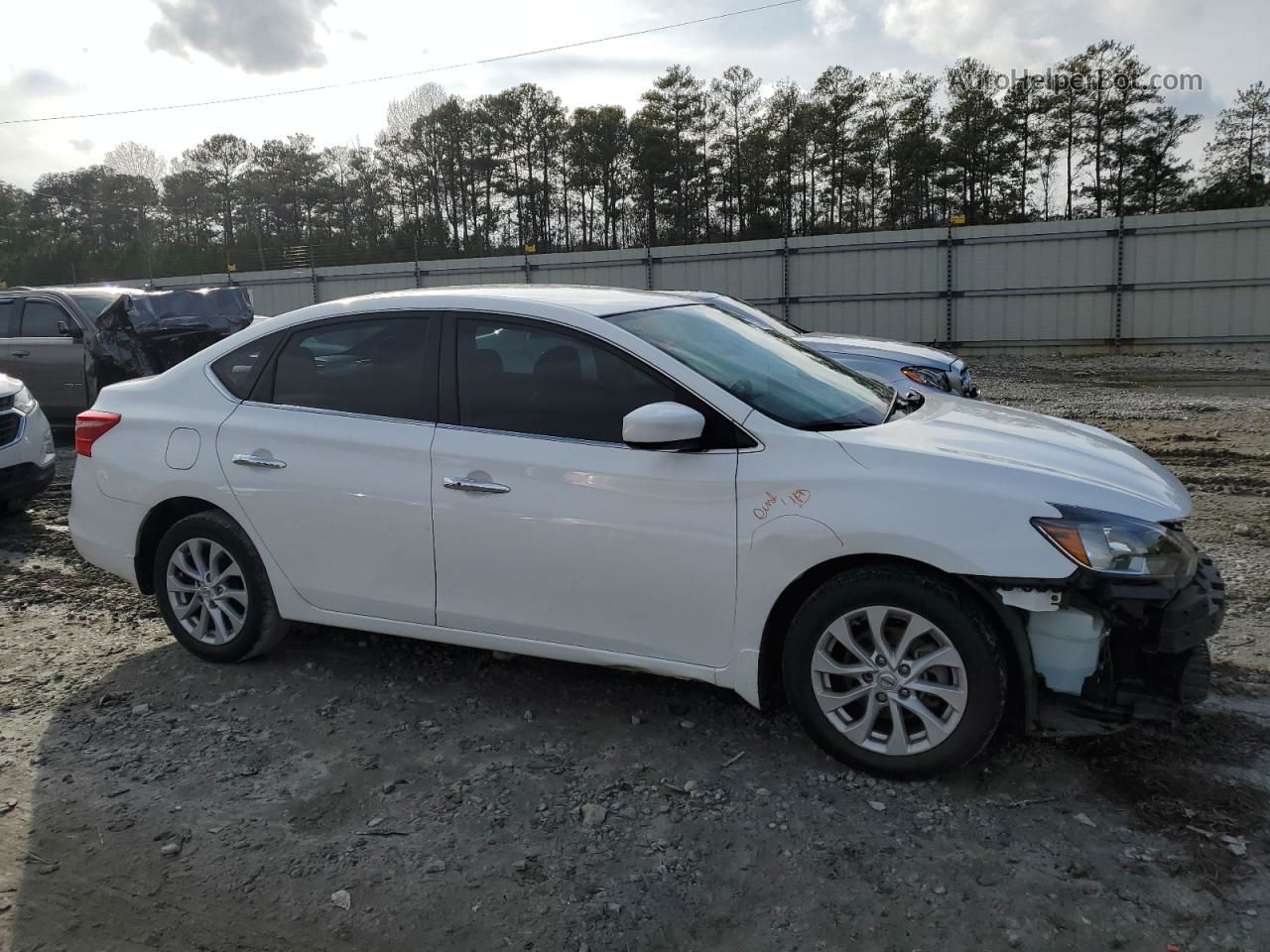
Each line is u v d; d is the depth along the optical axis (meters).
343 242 57.31
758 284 24.55
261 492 4.12
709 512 3.34
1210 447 9.59
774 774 3.38
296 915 2.74
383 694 4.13
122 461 4.46
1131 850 2.88
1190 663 3.15
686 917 2.68
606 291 4.32
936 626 3.11
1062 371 19.17
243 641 4.34
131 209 69.69
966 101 50.00
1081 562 2.95
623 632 3.55
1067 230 22.00
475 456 3.70
